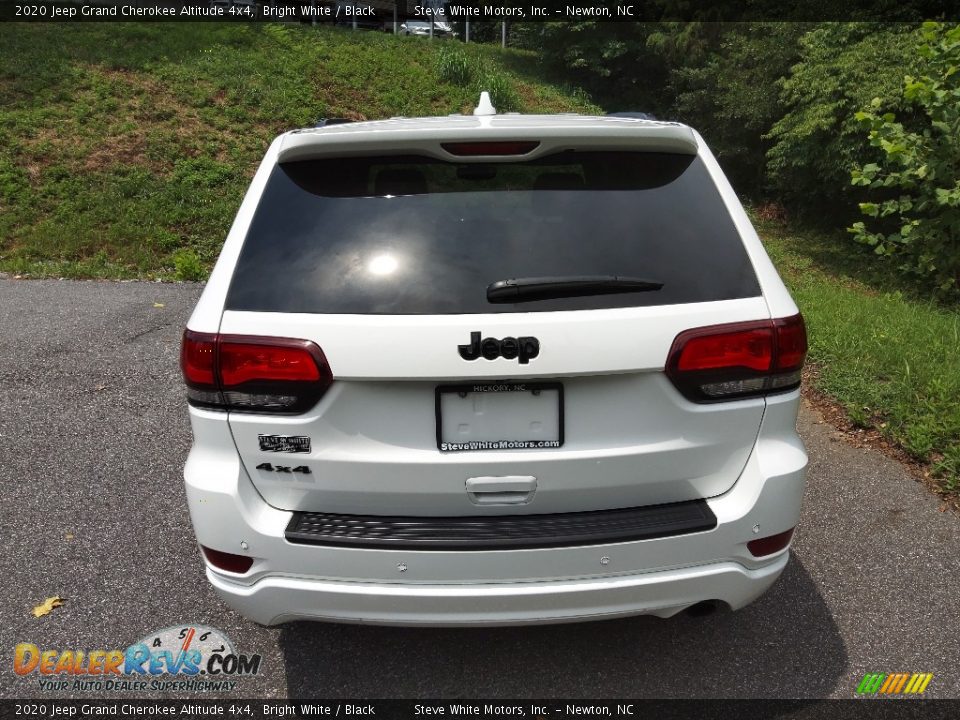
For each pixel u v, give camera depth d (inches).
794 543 126.0
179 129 492.4
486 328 74.7
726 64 592.1
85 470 150.7
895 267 375.6
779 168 471.5
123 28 659.4
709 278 80.4
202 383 78.7
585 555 77.7
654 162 88.6
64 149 443.2
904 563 119.3
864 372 190.5
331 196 84.6
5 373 201.8
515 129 83.8
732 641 103.1
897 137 268.7
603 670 98.1
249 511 79.6
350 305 76.8
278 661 100.4
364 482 78.8
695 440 79.9
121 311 264.4
